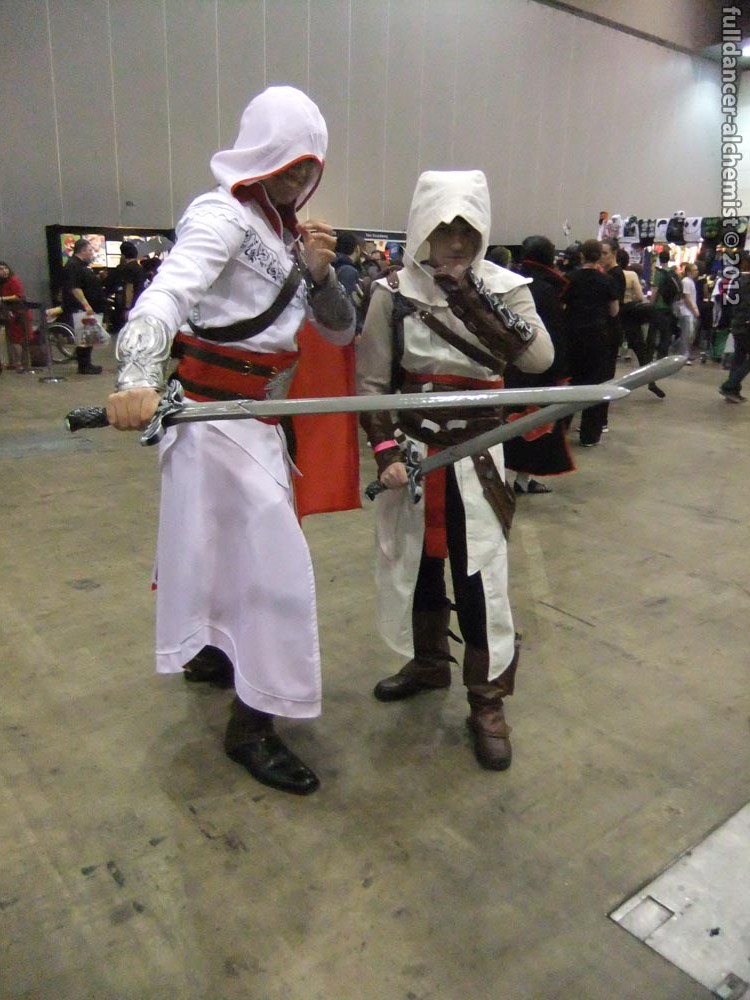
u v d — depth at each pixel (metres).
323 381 2.14
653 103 19.48
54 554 3.59
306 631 1.96
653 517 4.37
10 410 6.64
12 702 2.47
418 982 1.56
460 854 1.90
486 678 2.23
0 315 8.52
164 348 1.56
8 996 1.52
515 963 1.61
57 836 1.93
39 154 11.19
